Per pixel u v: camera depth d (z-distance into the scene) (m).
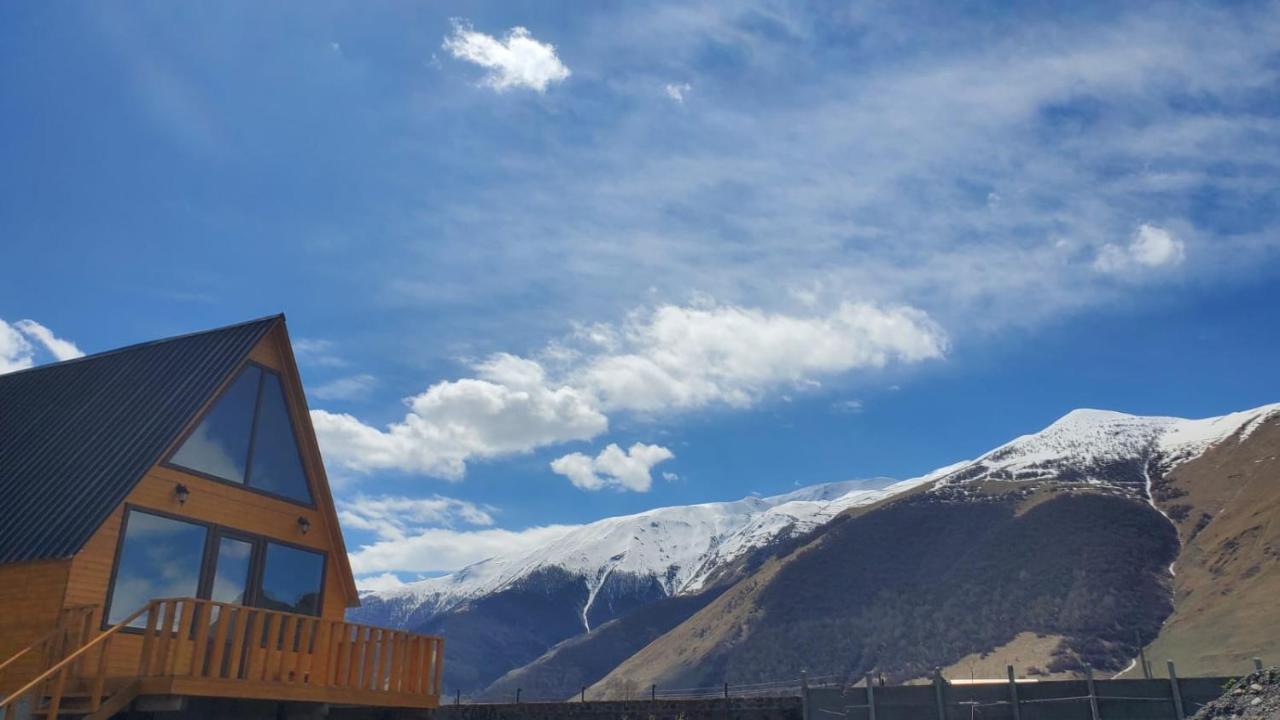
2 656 15.32
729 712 27.27
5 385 22.38
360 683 17.73
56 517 16.30
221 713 16.59
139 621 16.44
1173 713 22.12
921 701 24.19
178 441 17.73
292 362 20.80
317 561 20.91
